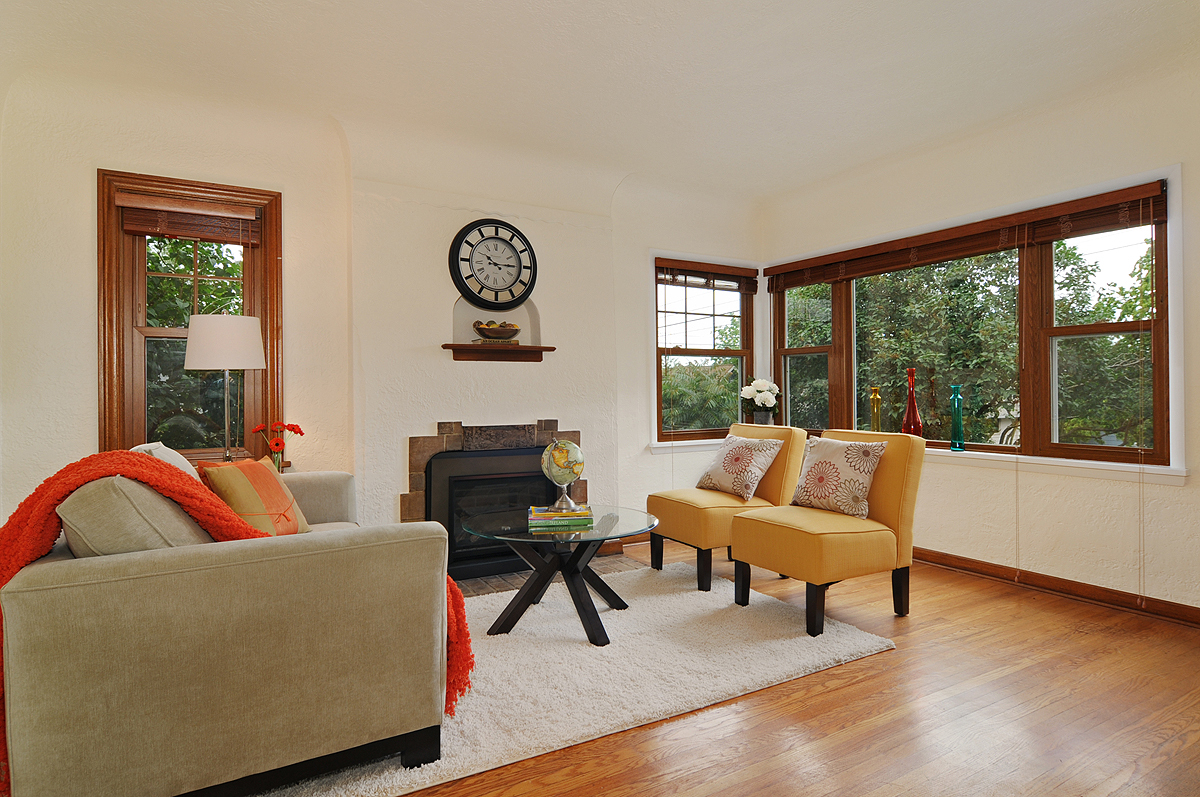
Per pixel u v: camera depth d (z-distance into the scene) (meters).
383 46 2.74
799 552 2.78
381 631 1.67
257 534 1.70
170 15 2.49
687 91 3.18
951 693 2.22
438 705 1.77
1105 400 3.33
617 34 2.67
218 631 1.47
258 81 3.03
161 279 3.32
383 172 3.61
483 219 3.87
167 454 2.17
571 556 2.84
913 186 4.15
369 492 3.55
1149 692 2.22
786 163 4.21
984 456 3.74
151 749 1.42
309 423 3.54
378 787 1.65
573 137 3.75
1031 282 3.62
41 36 2.62
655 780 1.72
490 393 3.91
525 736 1.90
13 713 1.30
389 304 3.62
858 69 2.97
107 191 3.11
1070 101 3.29
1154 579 3.05
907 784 1.70
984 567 3.75
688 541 3.46
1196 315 2.94
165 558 1.43
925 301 4.23
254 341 2.95
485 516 3.01
